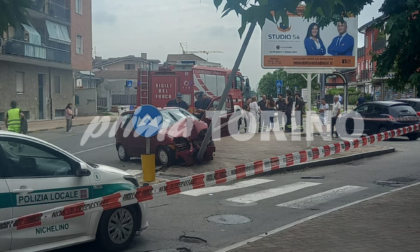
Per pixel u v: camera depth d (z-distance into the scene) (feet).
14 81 106.11
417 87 27.50
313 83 152.15
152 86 72.79
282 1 16.08
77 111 140.97
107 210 20.45
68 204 19.33
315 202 30.71
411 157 51.52
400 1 26.20
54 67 121.60
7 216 17.48
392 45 27.27
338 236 22.25
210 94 74.74
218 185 36.68
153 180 36.19
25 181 18.20
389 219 25.31
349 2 32.71
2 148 18.04
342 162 48.57
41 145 19.20
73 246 21.65
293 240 21.72
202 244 22.20
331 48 63.21
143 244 22.17
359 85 182.19
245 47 40.60
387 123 67.21
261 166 32.81
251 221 26.20
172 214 27.89
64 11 122.83
